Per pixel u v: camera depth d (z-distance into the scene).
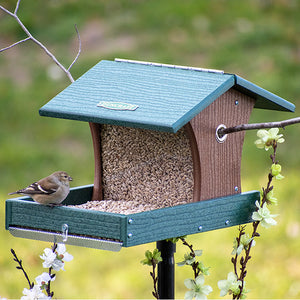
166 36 21.48
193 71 7.44
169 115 6.58
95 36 21.73
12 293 10.70
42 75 20.52
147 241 6.52
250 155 16.64
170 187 7.61
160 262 7.47
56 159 16.92
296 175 15.51
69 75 7.96
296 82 19.53
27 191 7.00
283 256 11.70
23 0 23.73
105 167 8.22
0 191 15.42
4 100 19.45
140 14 22.78
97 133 8.19
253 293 10.62
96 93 7.40
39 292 6.69
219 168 7.34
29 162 16.78
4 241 12.48
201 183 7.18
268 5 23.48
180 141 7.43
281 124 6.71
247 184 14.89
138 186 7.94
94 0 23.72
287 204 13.64
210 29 21.98
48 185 6.96
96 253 12.22
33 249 12.14
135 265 11.74
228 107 7.38
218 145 7.31
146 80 7.45
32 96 19.64
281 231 12.47
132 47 20.92
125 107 6.94
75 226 6.72
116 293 10.80
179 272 11.40
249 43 21.34
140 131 7.81
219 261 11.54
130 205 7.86
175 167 7.53
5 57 21.44
